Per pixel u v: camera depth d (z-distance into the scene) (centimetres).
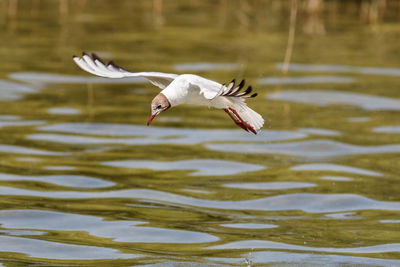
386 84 1897
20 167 1327
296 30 2498
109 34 2369
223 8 2916
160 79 906
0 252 989
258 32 2448
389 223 1130
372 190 1264
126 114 1658
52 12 2742
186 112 1727
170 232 1073
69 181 1271
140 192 1234
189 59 2052
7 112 1634
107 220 1115
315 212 1177
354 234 1086
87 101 1744
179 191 1247
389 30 2517
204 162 1388
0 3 2892
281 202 1213
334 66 2039
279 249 1020
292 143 1498
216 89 812
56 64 2012
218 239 1054
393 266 969
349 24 2608
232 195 1238
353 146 1482
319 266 963
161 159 1397
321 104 1745
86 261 966
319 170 1360
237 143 1502
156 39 2312
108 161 1379
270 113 1669
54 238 1042
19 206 1155
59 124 1573
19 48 2155
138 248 1015
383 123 1622
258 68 1992
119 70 880
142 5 2969
